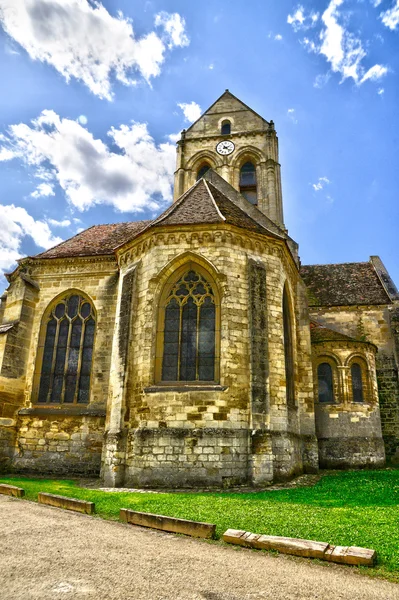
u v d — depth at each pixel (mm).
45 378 21172
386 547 7340
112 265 22062
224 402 15258
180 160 32938
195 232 17328
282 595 5504
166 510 10078
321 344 24031
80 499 11625
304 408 19781
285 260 19641
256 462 14781
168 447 14859
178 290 17250
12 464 19797
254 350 16062
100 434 19484
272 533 8227
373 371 24203
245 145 32406
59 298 22312
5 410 19984
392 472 19328
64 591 5457
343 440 22562
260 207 30594
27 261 22797
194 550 7359
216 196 20547
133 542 7770
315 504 11195
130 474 15219
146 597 5344
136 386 16359
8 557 6734
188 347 16453
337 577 6176
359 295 29469
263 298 16969
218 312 16516
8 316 22172
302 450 18938
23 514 9867
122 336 17391
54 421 20078
